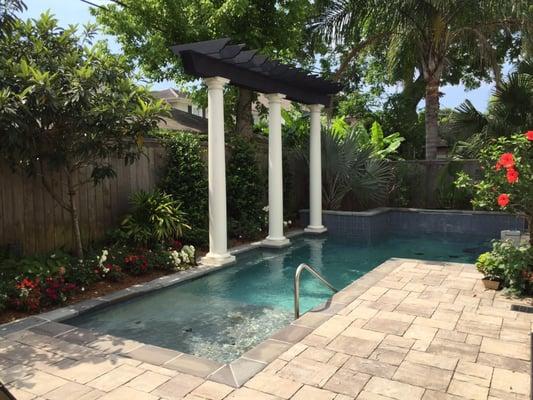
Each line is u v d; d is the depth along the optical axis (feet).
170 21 36.91
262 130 54.39
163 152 26.61
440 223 36.27
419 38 38.42
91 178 20.20
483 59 39.88
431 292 16.66
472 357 11.17
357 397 9.37
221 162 23.63
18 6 13.50
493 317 13.96
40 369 10.94
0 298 15.05
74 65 18.22
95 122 17.72
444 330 12.94
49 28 19.24
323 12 40.78
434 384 9.86
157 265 21.15
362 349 11.71
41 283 16.24
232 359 12.60
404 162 39.42
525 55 36.50
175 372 10.66
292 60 45.70
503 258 16.66
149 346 12.34
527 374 10.26
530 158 16.47
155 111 19.21
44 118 16.62
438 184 37.68
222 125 23.61
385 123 62.18
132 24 36.81
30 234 19.71
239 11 34.35
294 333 12.84
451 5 34.19
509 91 33.42
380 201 38.60
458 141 38.04
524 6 33.37
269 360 11.15
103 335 13.24
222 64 23.22
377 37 41.09
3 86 16.02
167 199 23.81
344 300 15.79
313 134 33.40
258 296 18.89
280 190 29.01
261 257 26.58
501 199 15.78
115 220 23.68
